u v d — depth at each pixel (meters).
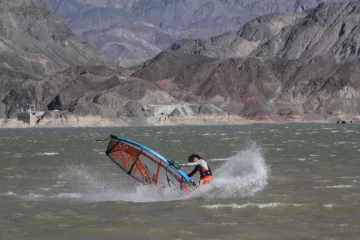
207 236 43.56
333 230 45.22
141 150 62.47
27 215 52.50
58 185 75.94
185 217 50.88
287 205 55.16
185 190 62.34
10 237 44.00
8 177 86.25
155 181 63.25
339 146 168.25
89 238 43.56
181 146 190.62
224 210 53.78
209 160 119.31
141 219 50.22
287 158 118.12
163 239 42.94
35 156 138.62
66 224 48.47
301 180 76.31
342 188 67.69
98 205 57.41
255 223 47.91
